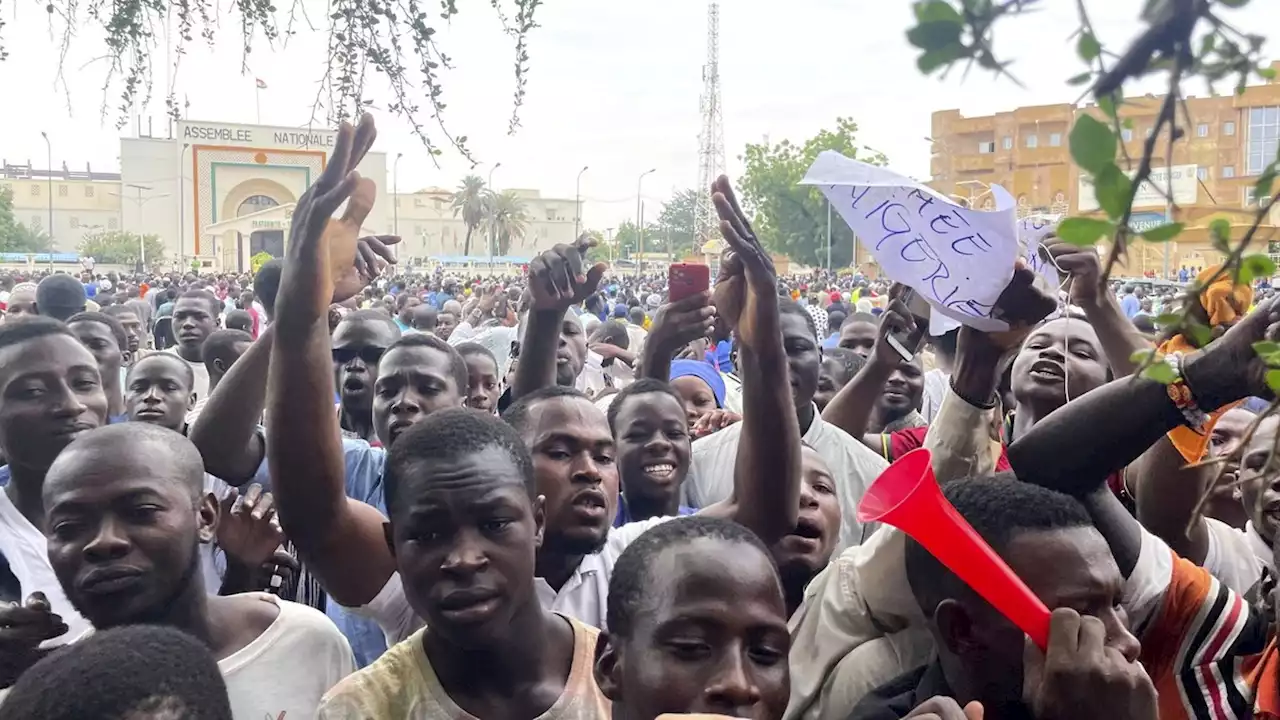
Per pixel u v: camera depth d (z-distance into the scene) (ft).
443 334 43.75
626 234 309.63
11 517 11.03
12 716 6.07
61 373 11.15
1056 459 7.32
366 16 9.20
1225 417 9.98
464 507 7.41
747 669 6.38
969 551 6.00
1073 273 10.08
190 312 26.76
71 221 229.86
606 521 10.23
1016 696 6.73
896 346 14.60
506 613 7.52
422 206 262.26
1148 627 7.83
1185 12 3.32
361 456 13.16
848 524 13.51
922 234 8.10
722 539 6.78
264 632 8.93
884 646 8.42
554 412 10.33
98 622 8.17
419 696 7.72
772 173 164.66
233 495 10.41
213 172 175.42
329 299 9.14
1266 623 7.82
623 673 6.77
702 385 16.78
